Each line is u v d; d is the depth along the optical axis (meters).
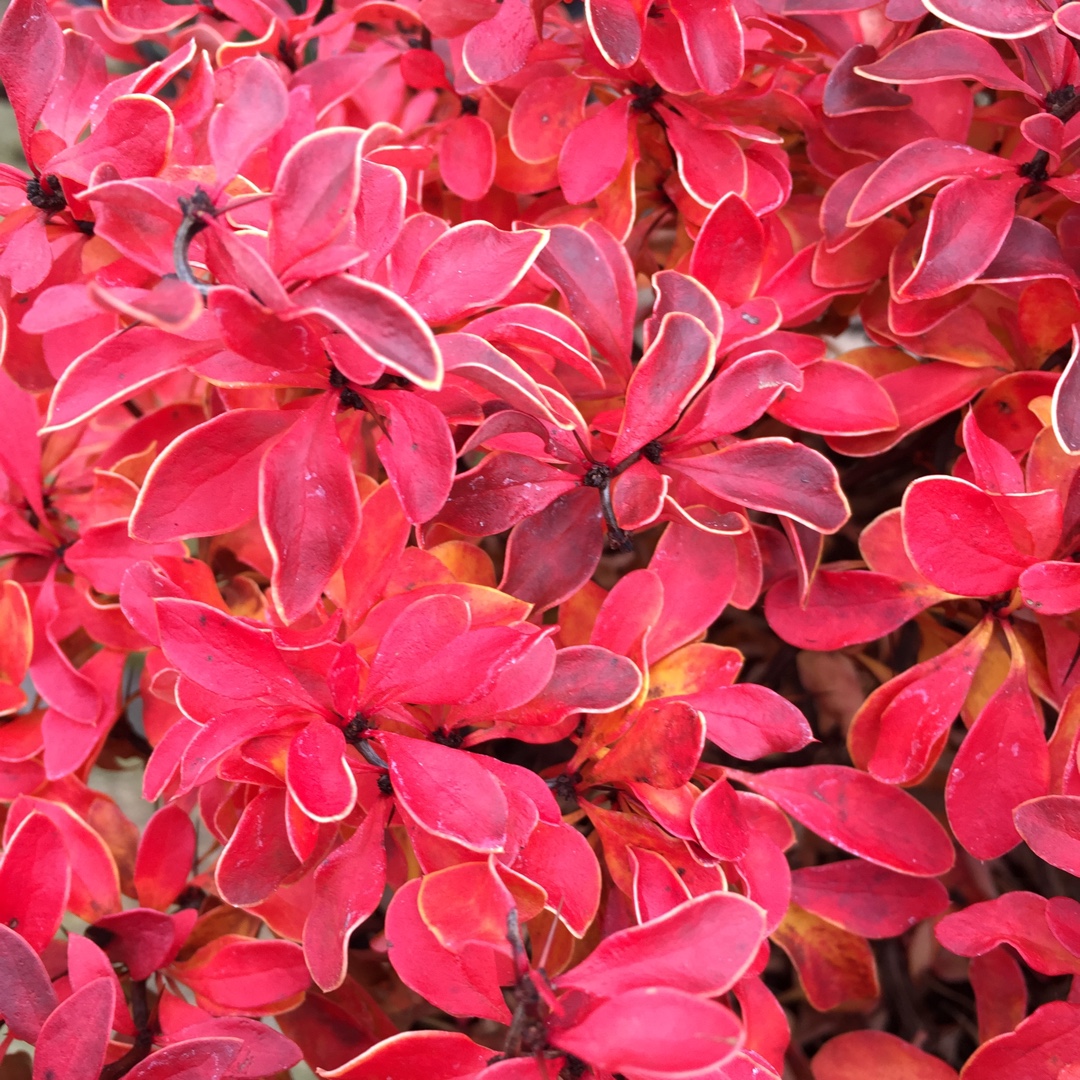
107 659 0.26
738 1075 0.21
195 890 0.26
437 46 0.31
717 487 0.23
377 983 0.28
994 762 0.24
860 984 0.25
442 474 0.21
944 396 0.25
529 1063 0.19
